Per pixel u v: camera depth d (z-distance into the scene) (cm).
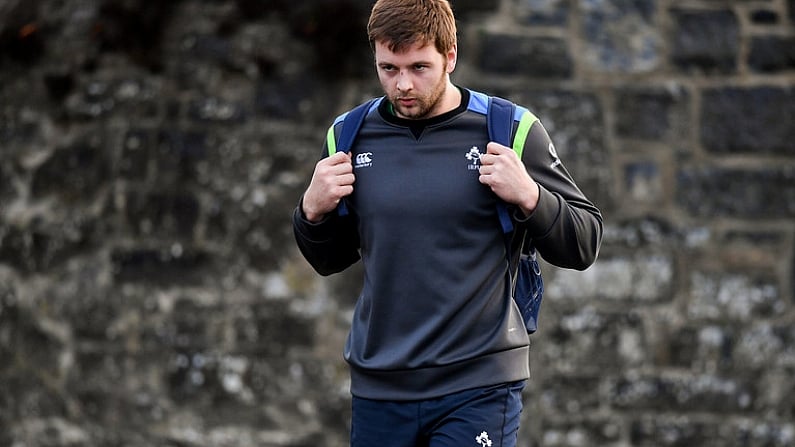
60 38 2711
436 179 1219
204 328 2614
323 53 2600
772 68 2561
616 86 2556
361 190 1242
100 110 2684
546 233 1207
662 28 2569
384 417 1255
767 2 2573
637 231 2536
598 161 2542
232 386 2598
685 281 2536
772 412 2522
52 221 2697
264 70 2633
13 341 2708
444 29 1188
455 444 1216
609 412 2528
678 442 2520
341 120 1291
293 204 2611
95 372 2650
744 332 2527
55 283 2686
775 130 2548
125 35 2669
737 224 2541
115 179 2659
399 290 1224
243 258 2617
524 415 2522
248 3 2638
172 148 2644
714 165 2547
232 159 2631
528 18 2570
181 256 2628
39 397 2684
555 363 2530
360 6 2581
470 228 1221
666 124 2553
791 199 2538
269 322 2600
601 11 2572
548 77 2559
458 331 1217
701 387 2527
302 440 2578
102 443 2636
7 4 2714
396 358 1227
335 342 2591
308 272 2603
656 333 2530
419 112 1205
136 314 2638
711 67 2562
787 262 2533
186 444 2595
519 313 1280
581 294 2538
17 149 2720
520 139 1239
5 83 2730
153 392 2620
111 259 2655
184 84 2658
